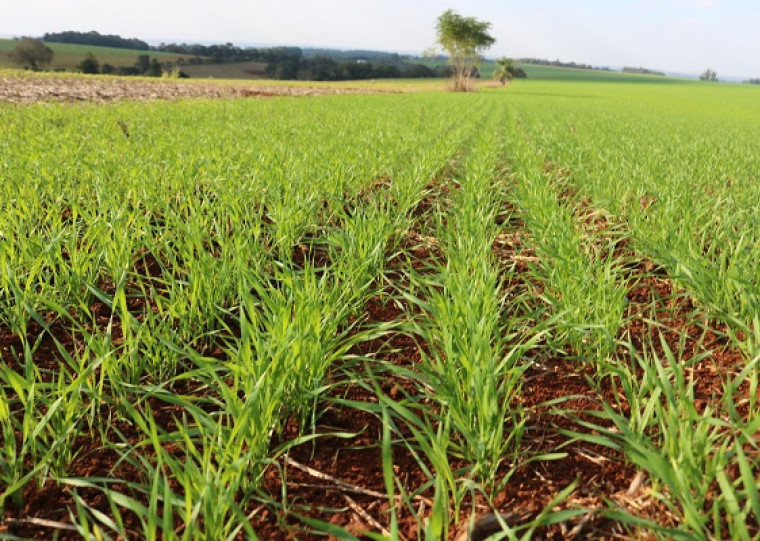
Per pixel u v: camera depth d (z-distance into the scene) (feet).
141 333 9.34
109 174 20.81
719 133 58.39
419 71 392.68
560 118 73.41
